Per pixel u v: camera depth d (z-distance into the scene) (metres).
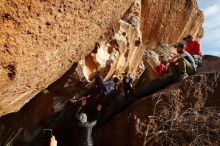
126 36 6.65
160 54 9.73
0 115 5.07
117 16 5.92
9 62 3.24
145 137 5.64
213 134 5.41
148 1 8.88
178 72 6.55
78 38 4.57
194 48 7.61
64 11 3.49
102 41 6.14
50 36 3.63
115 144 6.01
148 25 9.44
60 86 5.92
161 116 5.79
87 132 5.52
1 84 3.48
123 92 7.33
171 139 5.51
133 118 5.86
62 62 4.98
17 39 3.10
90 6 3.99
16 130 5.88
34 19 3.11
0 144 5.66
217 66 7.14
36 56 3.70
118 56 6.52
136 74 8.24
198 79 6.13
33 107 6.02
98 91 6.45
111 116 6.75
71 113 6.59
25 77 3.96
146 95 6.71
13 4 2.77
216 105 5.87
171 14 9.89
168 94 5.98
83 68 5.90
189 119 5.64
